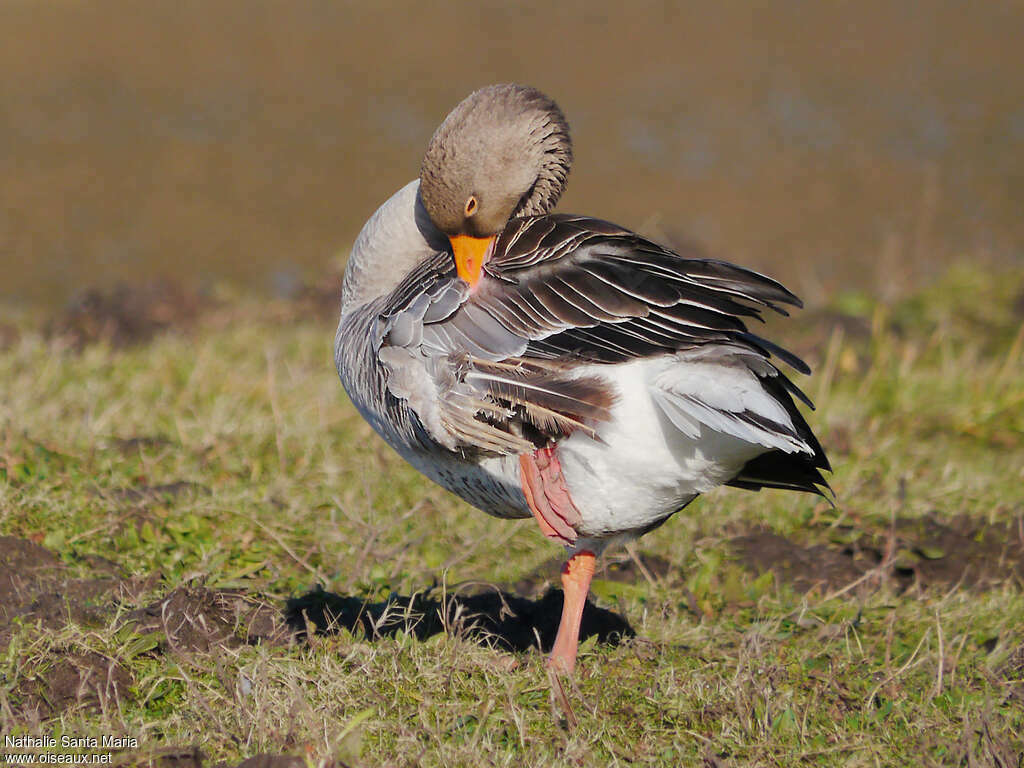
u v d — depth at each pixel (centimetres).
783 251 2666
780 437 677
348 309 909
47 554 913
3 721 671
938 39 4831
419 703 718
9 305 2203
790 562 1035
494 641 847
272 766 618
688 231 2698
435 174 868
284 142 3450
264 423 1262
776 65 4434
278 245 2680
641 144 3497
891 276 2133
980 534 1105
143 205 2920
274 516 1053
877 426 1409
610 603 939
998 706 772
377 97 3919
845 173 3278
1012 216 2944
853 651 854
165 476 1125
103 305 1905
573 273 740
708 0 5512
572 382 722
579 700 732
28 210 2841
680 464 741
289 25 4794
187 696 713
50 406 1240
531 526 1123
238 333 1712
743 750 696
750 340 742
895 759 699
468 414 741
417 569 1006
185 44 4462
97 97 3778
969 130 3672
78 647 741
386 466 1210
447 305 757
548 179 909
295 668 736
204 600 812
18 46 4297
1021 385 1547
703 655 831
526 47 4609
